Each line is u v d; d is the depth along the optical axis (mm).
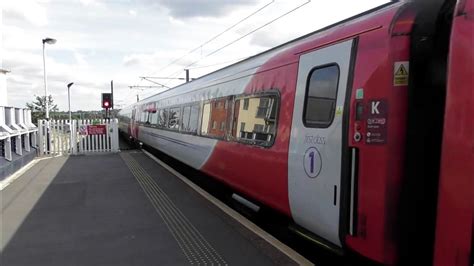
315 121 5121
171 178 11875
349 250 4555
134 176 12289
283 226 7430
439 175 3443
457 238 3227
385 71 3973
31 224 7062
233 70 8828
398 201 3857
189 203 8453
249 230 6457
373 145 4043
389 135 3898
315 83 5227
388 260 3928
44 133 19234
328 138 4754
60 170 13781
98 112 62250
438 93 3875
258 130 6941
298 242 6887
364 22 4469
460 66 3234
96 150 20109
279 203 6164
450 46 3336
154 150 21984
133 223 7008
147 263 5160
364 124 4164
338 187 4527
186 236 6203
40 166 14938
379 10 4406
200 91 11516
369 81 4141
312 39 5570
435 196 3859
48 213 7820
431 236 3879
